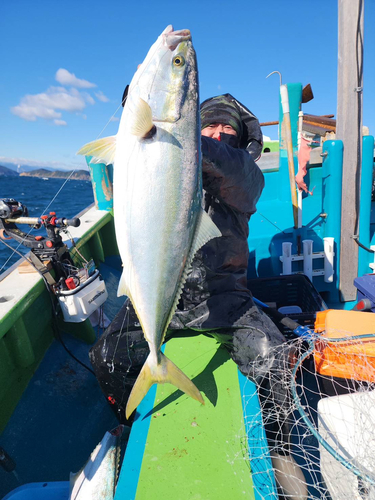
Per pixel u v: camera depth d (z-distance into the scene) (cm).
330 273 372
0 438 209
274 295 345
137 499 138
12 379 229
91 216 435
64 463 215
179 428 169
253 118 244
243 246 226
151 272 153
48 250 261
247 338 201
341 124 362
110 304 373
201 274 211
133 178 142
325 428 156
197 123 145
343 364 187
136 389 166
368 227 379
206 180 183
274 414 182
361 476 124
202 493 139
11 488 192
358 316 214
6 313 208
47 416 235
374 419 153
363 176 365
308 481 180
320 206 397
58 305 267
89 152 157
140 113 132
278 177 420
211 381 196
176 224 149
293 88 383
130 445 161
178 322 218
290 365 195
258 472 145
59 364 272
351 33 337
